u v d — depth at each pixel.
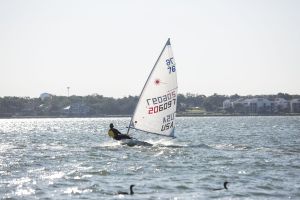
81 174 76.62
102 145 127.38
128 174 76.81
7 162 92.25
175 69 114.94
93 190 63.81
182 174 76.75
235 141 149.12
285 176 74.25
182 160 93.62
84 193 62.03
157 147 117.19
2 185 67.44
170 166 85.44
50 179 72.25
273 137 168.50
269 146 126.50
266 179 71.75
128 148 115.19
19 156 103.06
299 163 88.50
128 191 63.19
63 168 83.62
